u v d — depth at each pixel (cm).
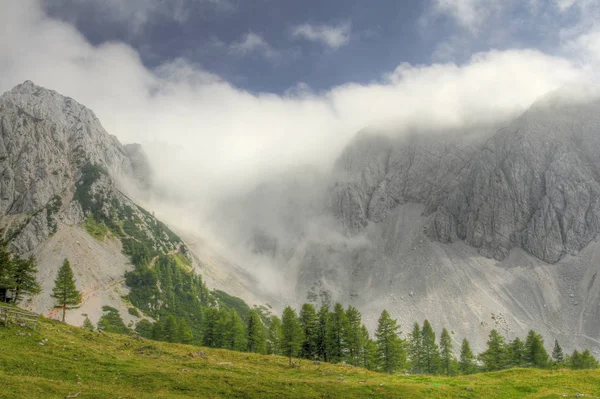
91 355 5875
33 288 10081
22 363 4819
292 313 8931
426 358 12169
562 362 11919
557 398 5281
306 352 10731
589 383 6044
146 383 4962
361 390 5556
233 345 12331
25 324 6425
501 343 11688
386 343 10675
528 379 6500
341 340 10781
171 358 7125
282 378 6194
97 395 4134
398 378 7225
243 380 5538
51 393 3944
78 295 10138
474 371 12106
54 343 5988
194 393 4844
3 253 9338
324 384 5712
